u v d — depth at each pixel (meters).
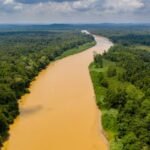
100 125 70.62
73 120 73.75
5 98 76.19
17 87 91.69
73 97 91.25
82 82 108.62
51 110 80.62
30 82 107.50
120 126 62.00
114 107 77.00
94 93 95.12
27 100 88.31
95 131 67.69
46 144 62.25
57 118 75.06
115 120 68.38
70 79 113.31
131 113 67.94
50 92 96.25
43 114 77.88
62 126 70.38
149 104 69.19
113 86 90.31
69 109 81.25
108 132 65.62
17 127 69.94
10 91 80.19
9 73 99.25
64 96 92.25
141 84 89.75
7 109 73.81
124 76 102.12
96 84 101.69
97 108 81.62
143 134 55.94
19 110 80.44
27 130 68.44
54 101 87.62
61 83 107.38
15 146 61.34
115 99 77.19
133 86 88.31
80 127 69.88
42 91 97.19
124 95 77.44
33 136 65.62
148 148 52.72
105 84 98.75
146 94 79.69
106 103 80.56
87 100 88.50
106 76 109.25
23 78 100.31
